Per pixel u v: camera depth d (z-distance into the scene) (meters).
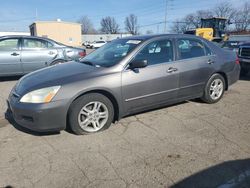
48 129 3.79
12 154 3.52
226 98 6.04
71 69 4.37
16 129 4.30
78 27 51.97
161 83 4.59
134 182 2.91
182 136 4.01
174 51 4.84
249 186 2.82
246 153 3.49
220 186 2.83
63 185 2.87
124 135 4.05
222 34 23.33
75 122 3.93
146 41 4.56
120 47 4.75
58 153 3.53
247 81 8.25
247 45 8.59
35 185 2.88
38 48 8.41
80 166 3.22
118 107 4.23
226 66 5.62
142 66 4.18
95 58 4.84
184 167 3.18
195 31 21.27
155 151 3.56
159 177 2.99
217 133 4.11
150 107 4.66
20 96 3.88
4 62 7.96
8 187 2.84
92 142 3.83
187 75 4.94
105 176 3.02
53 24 49.75
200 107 5.35
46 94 3.73
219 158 3.36
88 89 3.90
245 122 4.56
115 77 4.12
